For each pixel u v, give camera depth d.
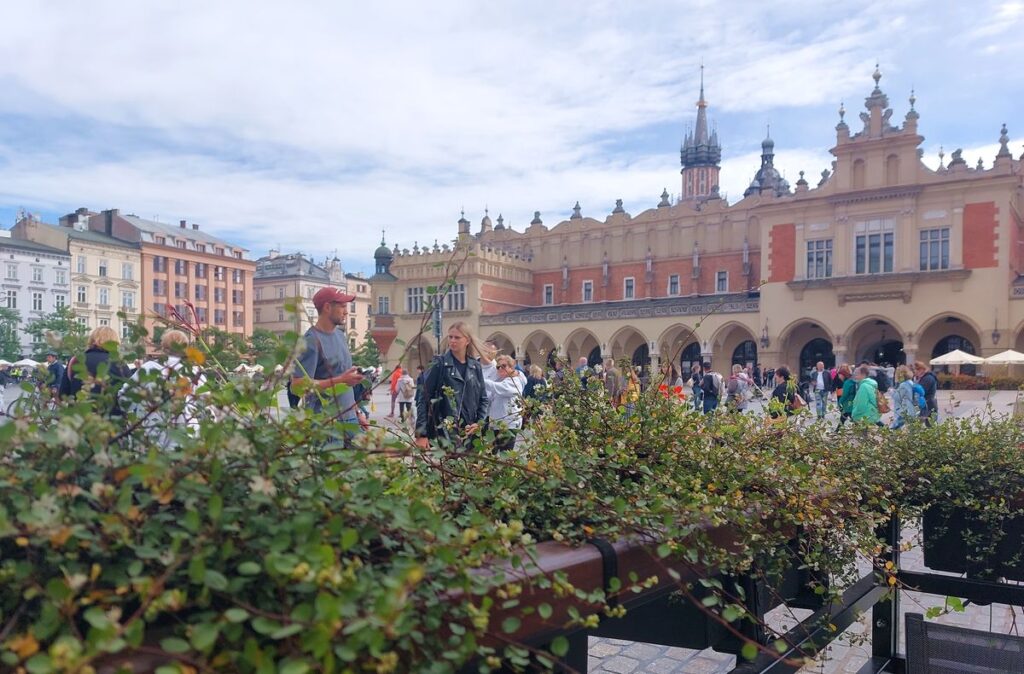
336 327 5.06
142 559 1.22
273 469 1.31
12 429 1.19
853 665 4.30
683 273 51.88
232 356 1.84
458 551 1.41
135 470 1.17
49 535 1.06
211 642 1.02
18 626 1.12
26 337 66.69
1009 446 3.36
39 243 69.50
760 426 3.40
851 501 2.79
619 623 2.49
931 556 3.48
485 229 63.72
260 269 94.19
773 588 2.49
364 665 1.13
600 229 55.53
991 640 3.12
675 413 2.83
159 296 76.75
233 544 1.22
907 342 38.69
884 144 40.00
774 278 42.59
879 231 39.78
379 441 1.71
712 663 4.58
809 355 44.50
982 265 37.19
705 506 2.15
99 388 1.81
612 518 1.96
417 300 53.94
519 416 3.14
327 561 1.14
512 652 1.37
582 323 48.00
